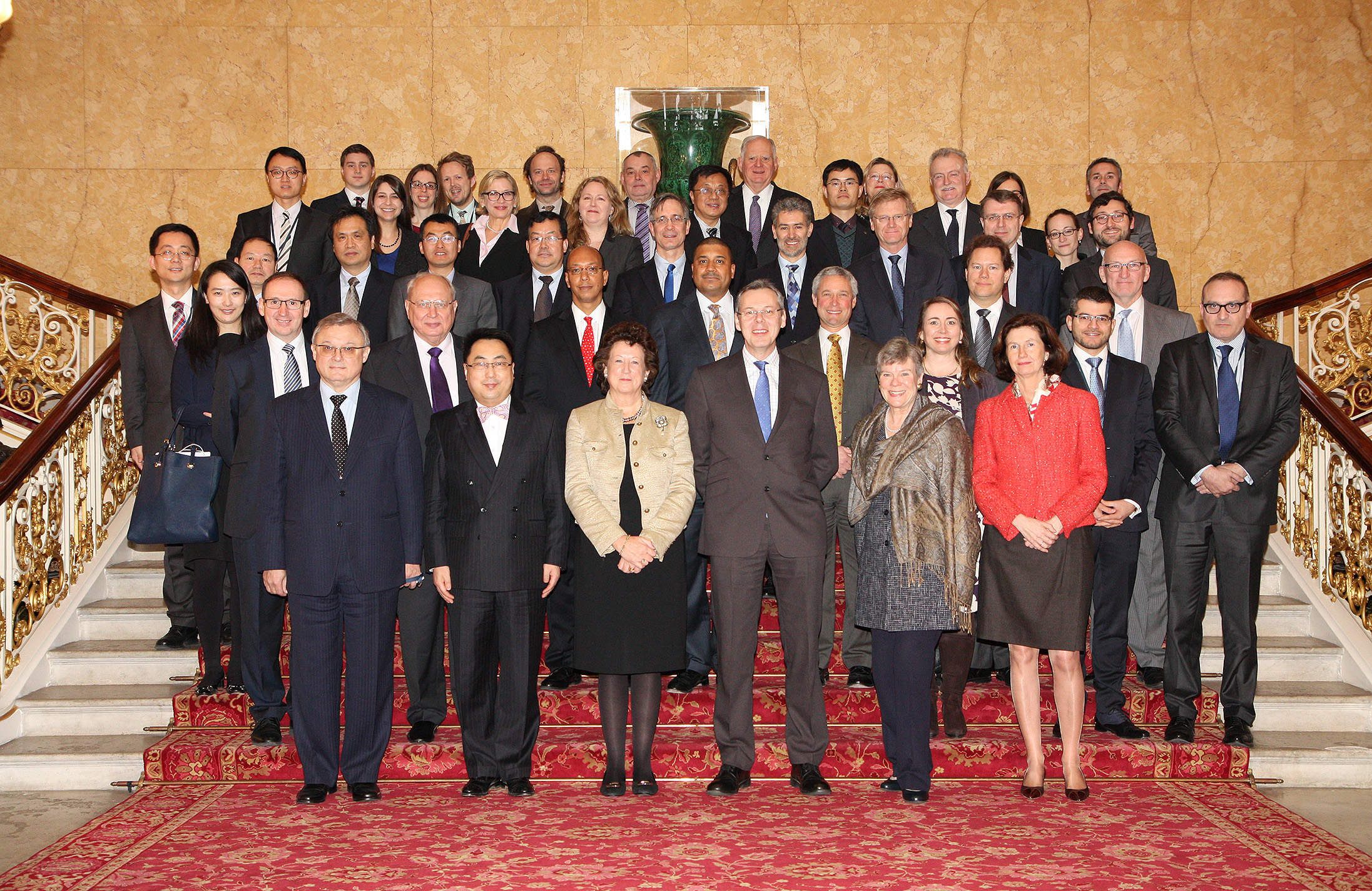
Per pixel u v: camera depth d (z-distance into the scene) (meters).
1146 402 4.62
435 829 3.86
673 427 4.33
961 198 6.18
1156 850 3.64
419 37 8.35
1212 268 8.30
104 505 5.81
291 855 3.61
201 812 4.07
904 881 3.36
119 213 8.28
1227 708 4.65
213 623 4.80
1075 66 8.33
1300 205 8.28
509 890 3.29
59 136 8.27
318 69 8.32
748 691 4.29
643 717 4.27
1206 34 8.30
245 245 5.29
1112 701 4.65
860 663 4.88
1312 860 3.56
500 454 4.25
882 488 4.18
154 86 8.29
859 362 4.72
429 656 4.59
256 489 4.46
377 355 4.80
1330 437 5.34
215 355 4.81
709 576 5.11
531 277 5.58
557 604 4.91
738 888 3.30
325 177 8.33
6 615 4.89
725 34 8.38
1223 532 4.58
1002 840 3.74
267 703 4.53
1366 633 5.11
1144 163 8.32
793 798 4.23
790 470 4.24
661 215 5.38
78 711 4.84
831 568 4.86
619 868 3.46
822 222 6.02
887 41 8.37
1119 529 4.55
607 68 8.38
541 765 4.47
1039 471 4.19
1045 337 4.24
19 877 3.43
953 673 4.52
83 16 8.26
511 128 8.37
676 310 5.02
